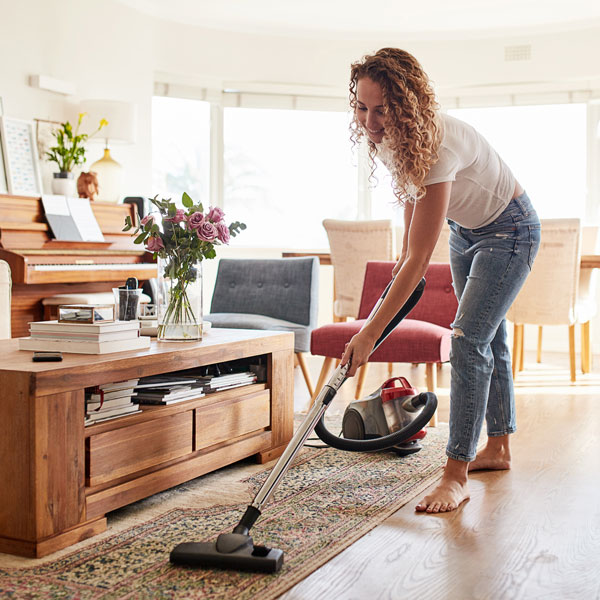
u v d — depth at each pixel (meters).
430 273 3.78
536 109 6.42
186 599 1.48
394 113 1.87
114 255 4.80
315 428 2.28
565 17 6.08
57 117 5.30
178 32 6.18
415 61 1.93
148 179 6.06
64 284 4.64
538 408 3.67
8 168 4.78
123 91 5.82
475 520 2.00
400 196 1.97
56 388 1.72
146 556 1.71
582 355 4.89
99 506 1.87
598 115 6.25
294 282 4.12
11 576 1.59
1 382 1.71
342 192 6.72
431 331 3.25
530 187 6.47
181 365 2.14
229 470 2.48
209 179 6.55
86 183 5.10
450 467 2.19
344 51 6.55
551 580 1.60
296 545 1.79
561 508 2.10
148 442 2.04
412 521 1.98
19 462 1.70
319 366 5.39
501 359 2.47
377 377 4.71
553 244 4.38
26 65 5.05
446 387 4.36
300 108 6.56
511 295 2.24
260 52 6.45
